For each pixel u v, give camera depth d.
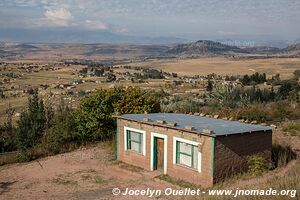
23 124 26.50
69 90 119.06
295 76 105.81
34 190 16.78
